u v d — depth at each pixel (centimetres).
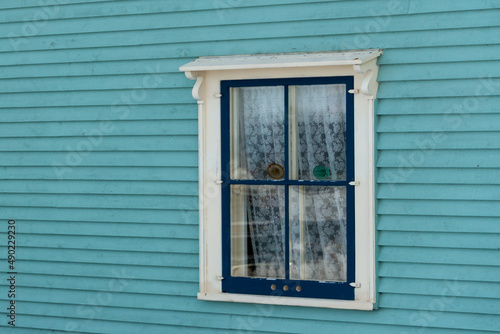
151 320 548
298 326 512
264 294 514
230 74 517
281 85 509
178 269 541
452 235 480
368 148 489
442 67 480
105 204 555
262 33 516
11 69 576
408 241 488
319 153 505
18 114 576
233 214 523
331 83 498
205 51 530
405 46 487
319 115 504
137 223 549
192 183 535
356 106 493
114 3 549
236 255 523
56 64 566
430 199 482
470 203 476
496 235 472
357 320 499
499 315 473
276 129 513
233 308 527
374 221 489
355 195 494
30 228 576
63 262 570
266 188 517
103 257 559
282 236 514
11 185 579
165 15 538
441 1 479
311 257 508
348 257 496
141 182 547
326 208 505
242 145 520
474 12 473
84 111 560
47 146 570
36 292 578
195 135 532
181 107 536
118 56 550
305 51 507
